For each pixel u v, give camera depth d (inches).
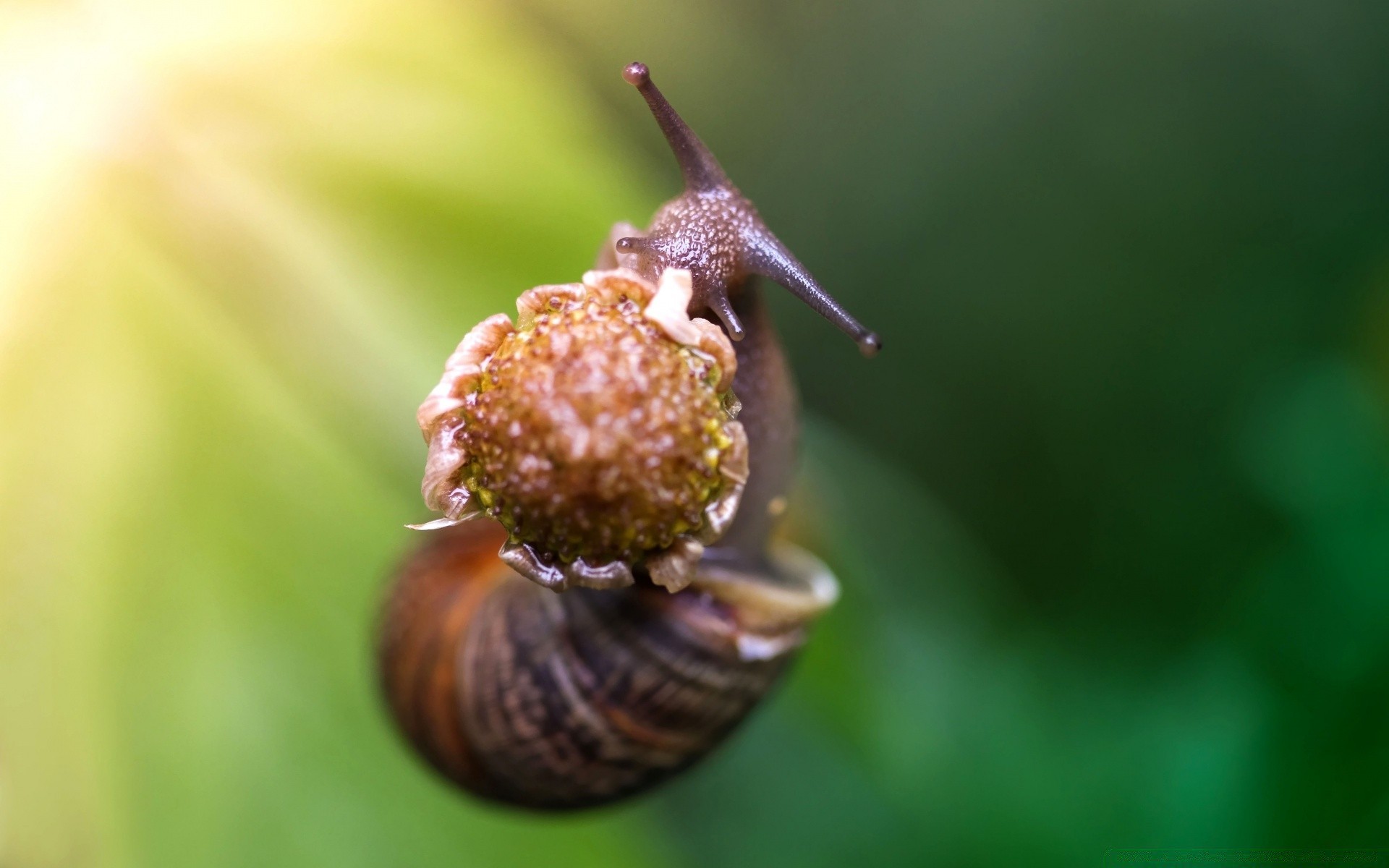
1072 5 15.5
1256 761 11.0
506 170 10.6
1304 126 15.7
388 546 10.3
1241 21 15.3
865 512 12.5
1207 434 15.6
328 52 10.7
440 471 8.5
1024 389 16.2
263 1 10.6
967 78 15.7
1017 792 11.8
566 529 8.5
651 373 8.5
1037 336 16.1
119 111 10.4
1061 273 16.1
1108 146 15.8
